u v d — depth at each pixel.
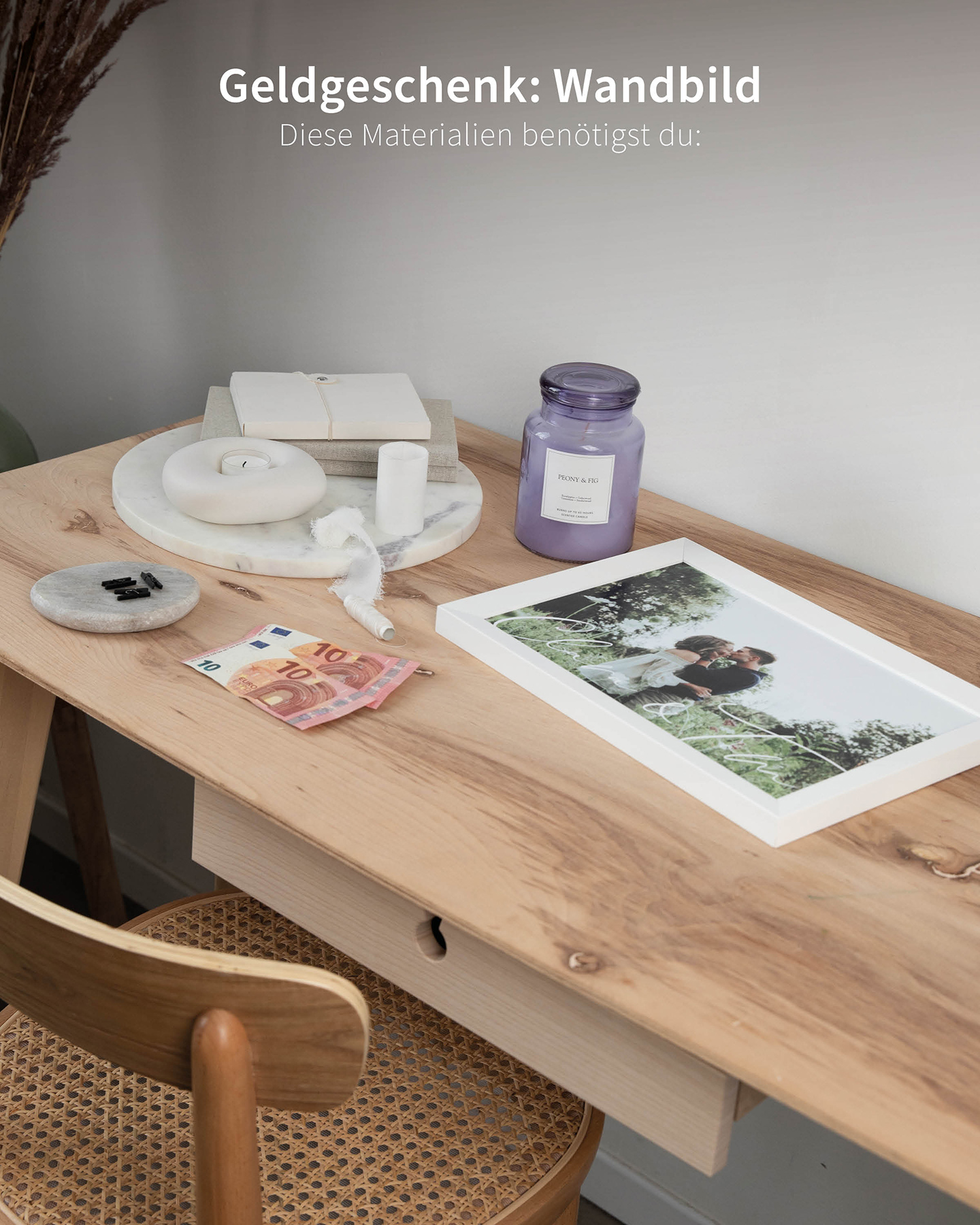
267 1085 0.56
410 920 0.71
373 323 1.28
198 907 0.97
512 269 1.16
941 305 0.93
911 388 0.97
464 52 1.10
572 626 0.90
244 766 0.73
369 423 1.06
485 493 1.12
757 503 1.09
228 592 0.93
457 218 1.17
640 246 1.07
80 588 0.88
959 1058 0.56
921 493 0.99
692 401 1.10
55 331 1.55
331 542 0.97
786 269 1.00
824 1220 1.23
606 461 0.96
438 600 0.94
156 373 1.48
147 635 0.86
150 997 0.54
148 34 1.29
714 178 1.01
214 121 1.29
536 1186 0.76
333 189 1.24
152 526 0.98
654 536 1.06
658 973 0.60
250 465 1.02
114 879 1.57
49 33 1.10
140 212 1.39
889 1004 0.59
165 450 1.12
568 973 0.59
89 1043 0.59
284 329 1.35
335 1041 0.53
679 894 0.66
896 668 0.87
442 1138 0.79
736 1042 0.56
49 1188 0.73
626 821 0.71
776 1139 1.24
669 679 0.84
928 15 0.87
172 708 0.78
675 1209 1.34
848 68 0.91
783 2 0.93
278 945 0.94
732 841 0.70
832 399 1.01
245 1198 0.57
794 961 0.62
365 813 0.70
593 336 1.13
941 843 0.72
